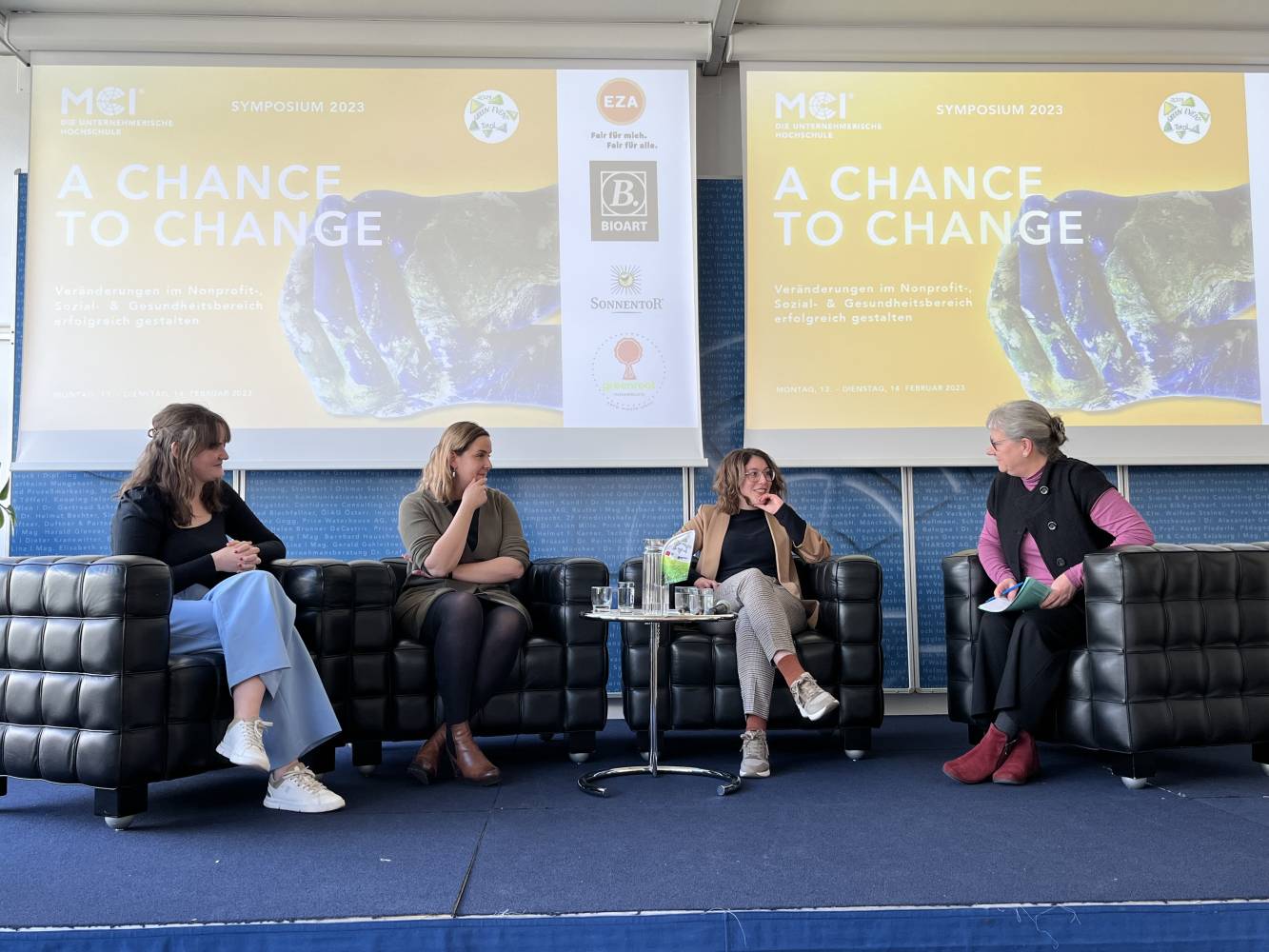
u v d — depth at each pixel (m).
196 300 3.79
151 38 3.80
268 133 3.86
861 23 4.00
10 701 2.25
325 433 3.79
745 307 3.93
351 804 2.43
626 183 3.93
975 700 2.78
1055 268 3.99
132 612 2.16
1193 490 4.00
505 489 3.88
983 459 3.91
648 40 3.90
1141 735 2.53
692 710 2.95
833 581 3.02
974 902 1.67
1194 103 4.05
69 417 3.74
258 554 2.58
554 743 3.35
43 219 3.79
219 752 2.27
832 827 2.18
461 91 3.91
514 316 3.86
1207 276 4.01
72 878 1.85
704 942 1.63
